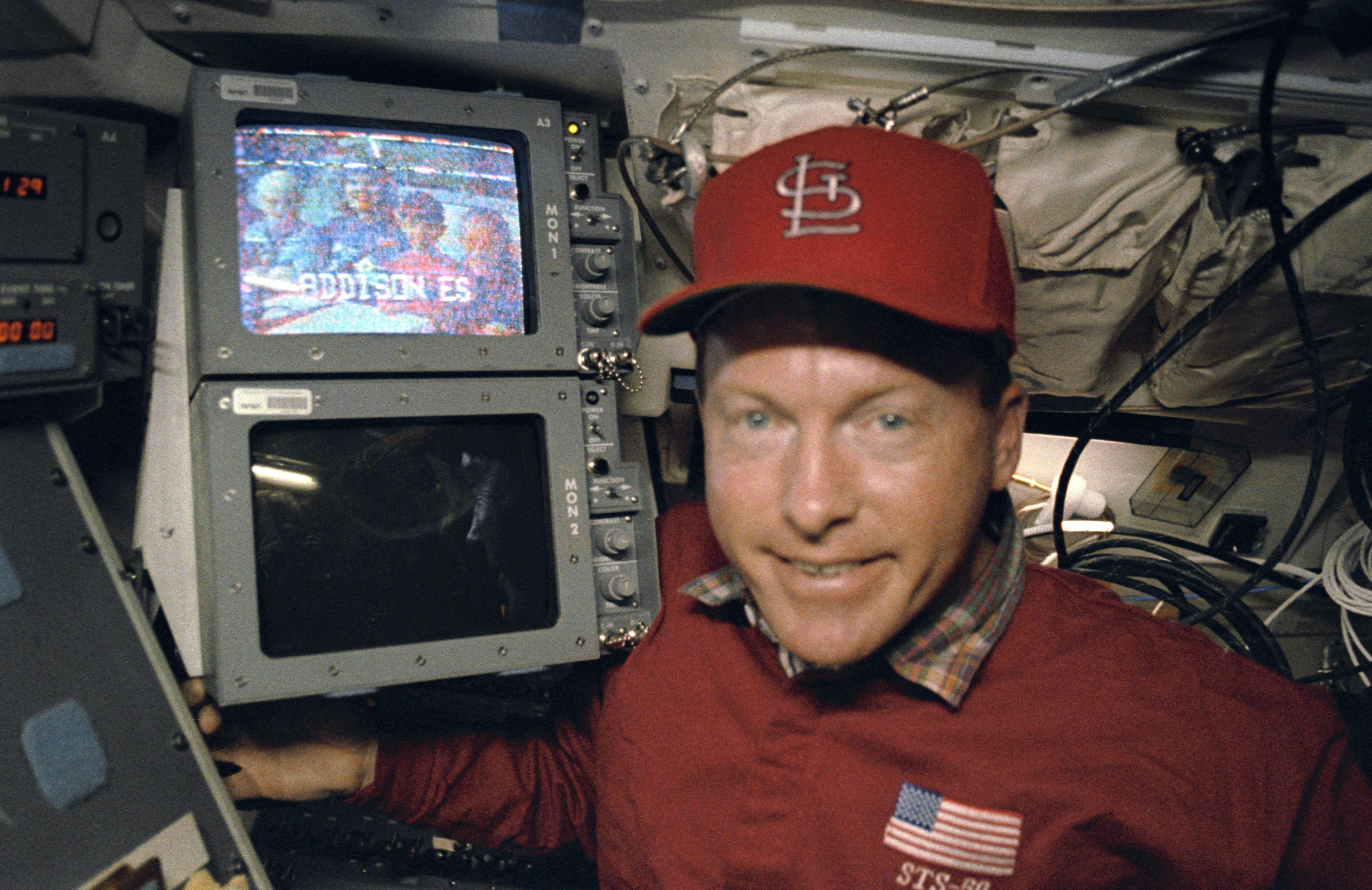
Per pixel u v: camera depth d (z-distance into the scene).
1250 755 1.08
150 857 1.12
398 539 1.34
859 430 0.96
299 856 1.68
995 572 1.15
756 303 0.96
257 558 1.25
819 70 1.45
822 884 1.12
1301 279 1.54
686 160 1.35
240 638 1.21
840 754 1.14
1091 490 2.21
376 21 1.32
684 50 1.42
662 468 2.08
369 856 1.70
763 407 0.98
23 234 1.13
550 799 1.52
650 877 1.25
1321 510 2.21
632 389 1.82
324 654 1.25
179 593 1.31
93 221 1.20
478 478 1.40
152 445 1.37
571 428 1.43
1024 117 1.50
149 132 1.52
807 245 0.95
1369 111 1.41
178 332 1.34
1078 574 1.42
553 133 1.45
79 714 1.10
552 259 1.42
